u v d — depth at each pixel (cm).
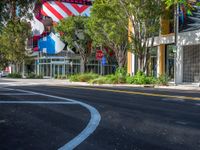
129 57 4522
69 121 1151
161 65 4103
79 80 4450
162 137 894
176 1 2861
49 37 7812
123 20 3866
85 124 1091
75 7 7806
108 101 1769
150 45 4066
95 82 3850
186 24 3800
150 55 3988
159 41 4100
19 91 2434
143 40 3791
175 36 3553
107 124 1085
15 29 2262
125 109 1448
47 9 7738
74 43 6366
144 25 3681
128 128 1017
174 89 2886
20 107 1526
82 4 7894
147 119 1177
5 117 1245
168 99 1866
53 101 1769
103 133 948
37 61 8162
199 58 3641
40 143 838
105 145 811
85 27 5934
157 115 1270
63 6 7731
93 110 1418
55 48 7756
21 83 3850
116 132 960
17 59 7081
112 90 2572
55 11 7719
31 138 895
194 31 3641
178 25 3741
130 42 3825
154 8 3525
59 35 6869
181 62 3803
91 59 7700
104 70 7769
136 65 4453
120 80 3759
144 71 3788
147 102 1717
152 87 3200
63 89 2678
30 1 2011
